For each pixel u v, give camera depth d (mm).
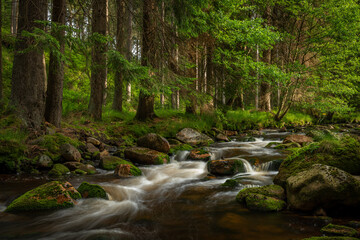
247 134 13117
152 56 8781
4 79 13906
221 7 11250
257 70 11422
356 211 3330
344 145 4301
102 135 9031
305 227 3070
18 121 6645
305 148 4625
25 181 5199
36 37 4637
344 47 12219
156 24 8844
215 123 12984
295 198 3543
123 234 3090
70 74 15484
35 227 3283
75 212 3770
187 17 8367
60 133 7418
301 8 11930
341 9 11117
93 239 2959
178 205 4066
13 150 5848
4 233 3117
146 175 6039
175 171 6434
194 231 3105
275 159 6555
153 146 8031
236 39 10836
